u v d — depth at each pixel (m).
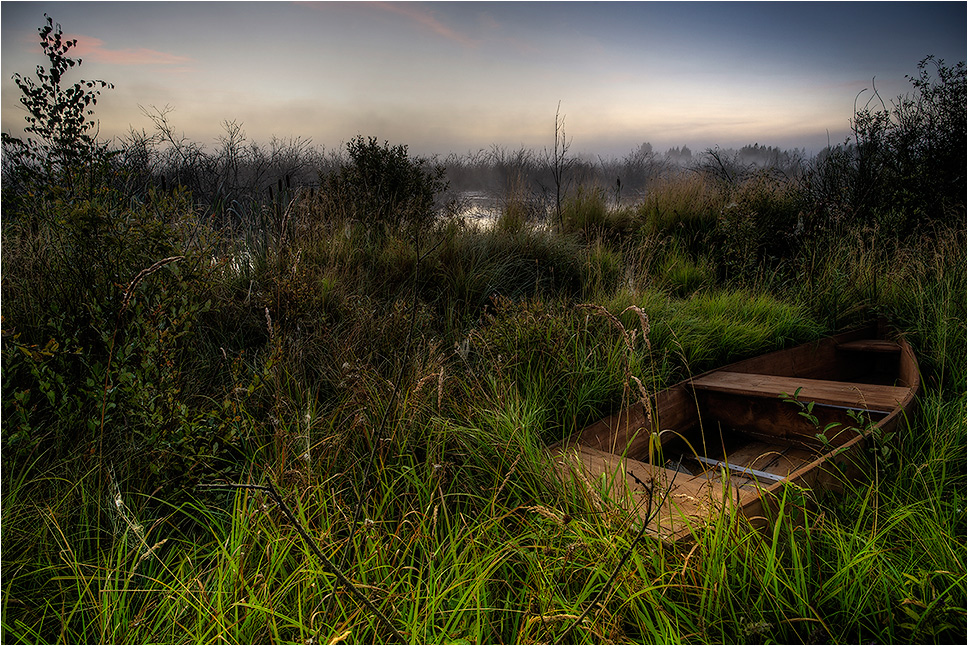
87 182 3.49
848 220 7.89
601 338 4.22
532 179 12.39
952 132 8.31
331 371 3.51
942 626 1.94
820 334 5.31
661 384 3.87
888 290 6.06
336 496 2.49
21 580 2.12
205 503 2.58
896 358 5.23
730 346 4.72
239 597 1.94
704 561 2.09
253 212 6.00
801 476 2.56
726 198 8.88
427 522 2.35
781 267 7.01
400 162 7.18
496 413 3.05
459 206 7.91
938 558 2.21
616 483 2.69
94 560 2.22
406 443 2.80
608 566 2.05
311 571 1.95
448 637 1.84
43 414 2.92
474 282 5.48
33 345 2.73
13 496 2.32
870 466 2.98
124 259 3.15
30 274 3.45
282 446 2.62
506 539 2.37
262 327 3.97
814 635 1.95
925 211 7.91
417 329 4.18
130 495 2.48
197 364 3.44
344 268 5.12
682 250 7.80
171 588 1.93
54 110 3.51
